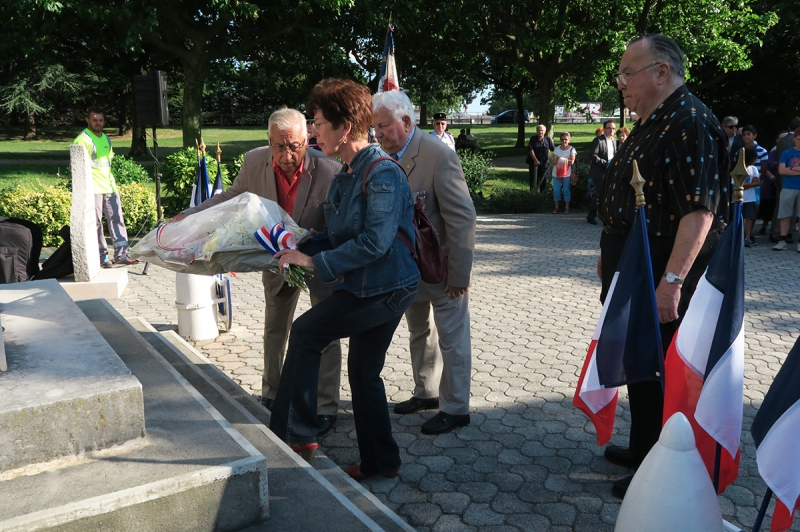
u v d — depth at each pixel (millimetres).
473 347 5758
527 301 7391
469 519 3100
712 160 2979
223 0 15617
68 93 41469
